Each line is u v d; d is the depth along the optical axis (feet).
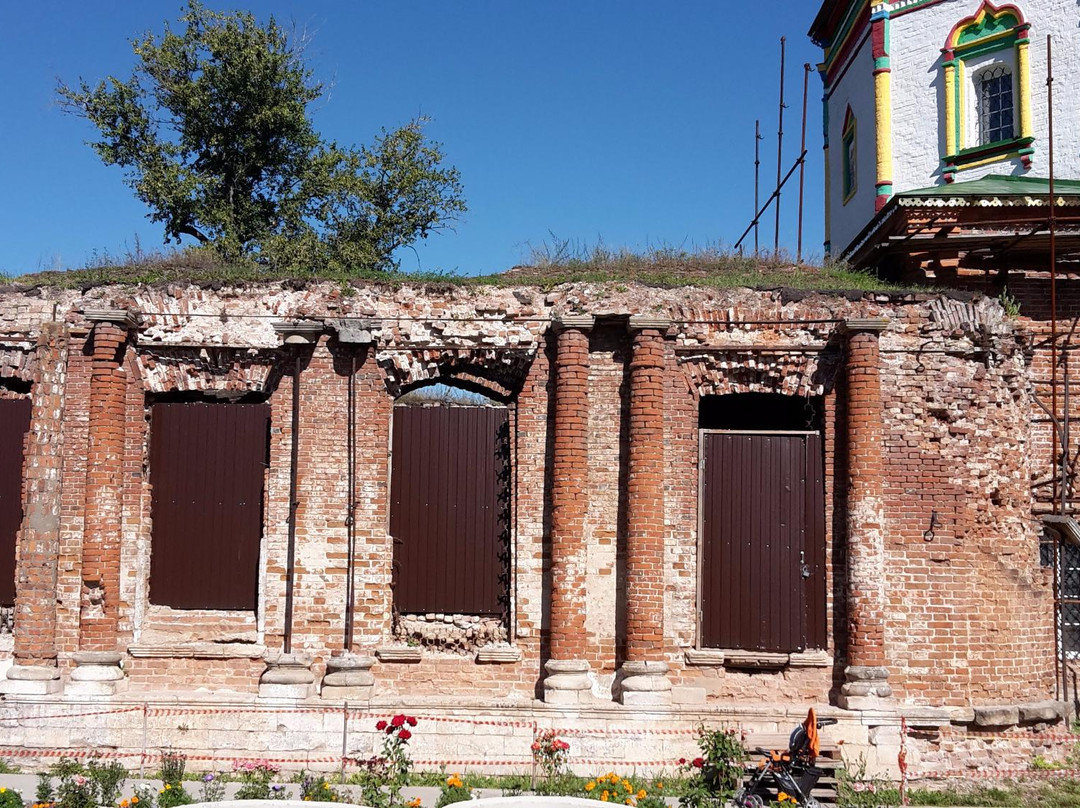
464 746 41.52
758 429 47.85
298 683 42.32
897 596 43.09
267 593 43.62
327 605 43.32
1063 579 49.83
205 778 35.78
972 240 50.44
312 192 99.25
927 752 42.01
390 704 41.98
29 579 43.21
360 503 43.93
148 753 41.14
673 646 43.32
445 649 44.09
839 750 40.65
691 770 40.27
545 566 43.78
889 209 55.01
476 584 44.62
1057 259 52.47
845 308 44.93
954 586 43.24
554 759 38.96
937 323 44.83
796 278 49.96
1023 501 45.98
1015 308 51.08
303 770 37.24
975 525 43.96
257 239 97.45
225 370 45.47
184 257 50.19
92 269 48.83
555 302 45.06
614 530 43.62
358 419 44.29
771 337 44.62
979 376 45.01
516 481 44.34
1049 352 51.60
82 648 42.50
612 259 51.75
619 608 43.14
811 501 44.14
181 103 97.55
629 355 44.29
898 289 46.75
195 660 43.37
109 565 43.16
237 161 98.58
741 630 43.52
